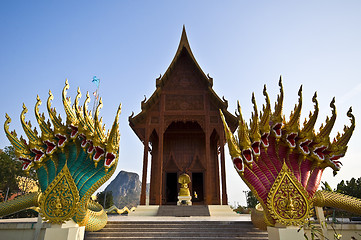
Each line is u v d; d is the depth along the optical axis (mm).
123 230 11852
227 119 25828
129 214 20875
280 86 8930
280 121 8719
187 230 11867
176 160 29234
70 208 8242
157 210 20812
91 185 8781
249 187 8406
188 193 24188
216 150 30141
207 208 20422
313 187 8617
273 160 8719
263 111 9047
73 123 9078
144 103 25781
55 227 8203
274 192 8094
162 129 25641
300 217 7961
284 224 7828
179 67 28812
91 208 12508
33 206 9680
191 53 28844
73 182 8461
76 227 8344
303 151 8602
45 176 9039
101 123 9273
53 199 8336
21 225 10031
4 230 9984
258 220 10172
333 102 8812
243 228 12047
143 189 23234
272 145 8922
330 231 9156
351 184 32844
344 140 8852
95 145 8664
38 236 9836
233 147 8266
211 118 26172
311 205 8273
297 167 8766
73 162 9008
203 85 27734
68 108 9367
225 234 11438
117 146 8859
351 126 8820
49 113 9227
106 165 8562
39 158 8805
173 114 26266
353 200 9016
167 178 29938
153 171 29203
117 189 169250
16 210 9594
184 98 27016
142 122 25984
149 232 11602
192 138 30188
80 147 9211
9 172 39000
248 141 8320
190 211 20078
